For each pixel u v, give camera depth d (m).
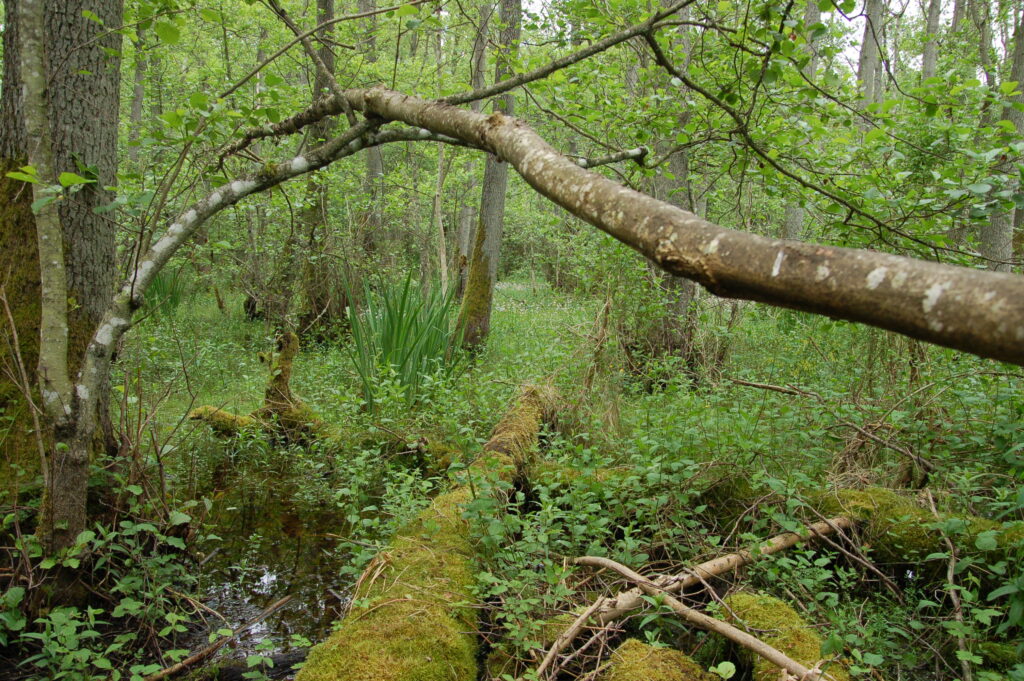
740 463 4.06
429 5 3.02
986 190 2.96
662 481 3.76
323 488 4.91
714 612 3.09
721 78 4.56
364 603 2.75
